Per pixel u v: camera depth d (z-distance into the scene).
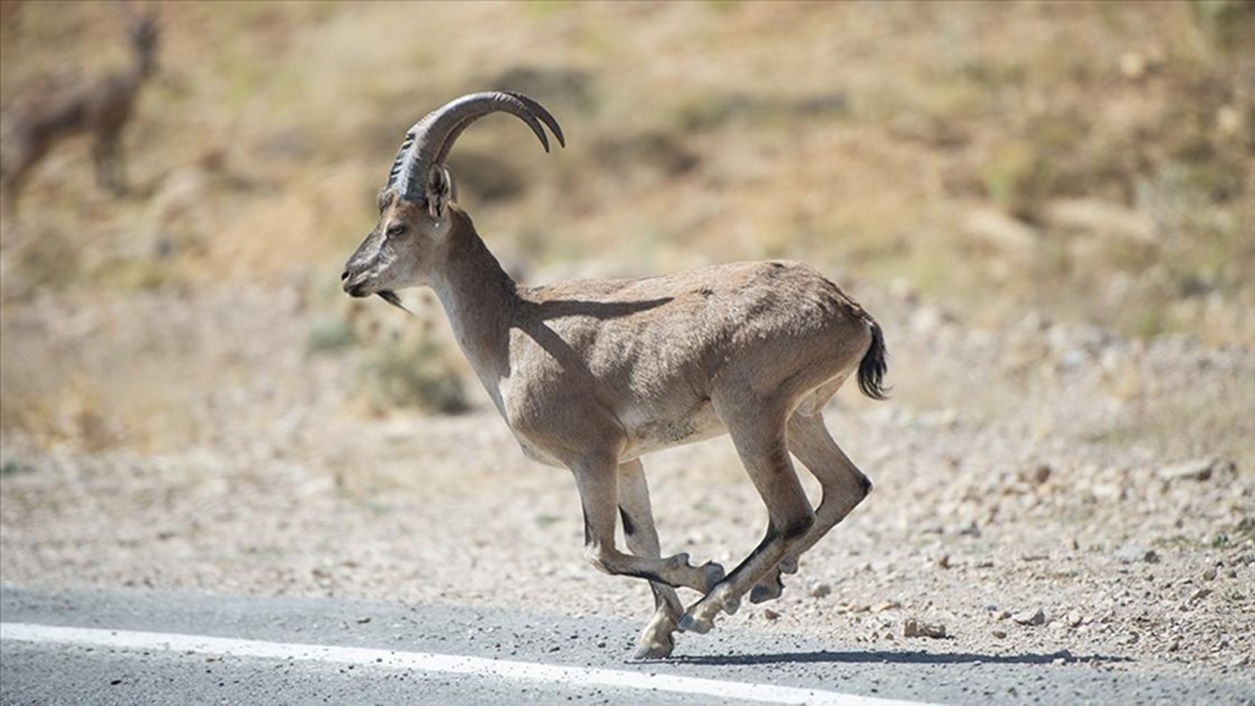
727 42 93.06
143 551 41.09
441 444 52.47
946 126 81.00
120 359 66.19
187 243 83.56
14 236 86.75
